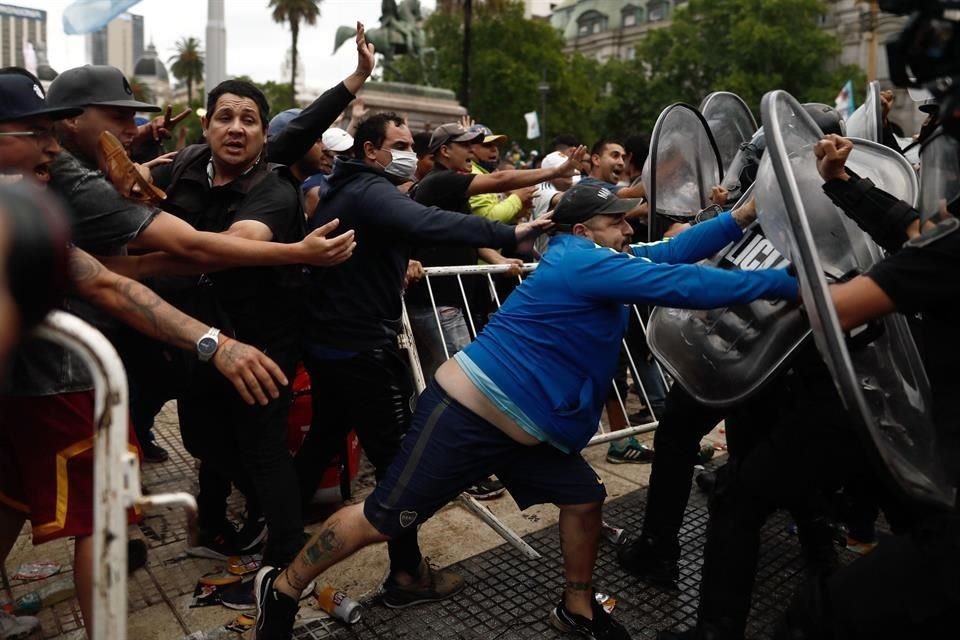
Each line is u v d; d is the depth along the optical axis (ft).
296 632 8.55
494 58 125.80
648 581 9.64
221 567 10.16
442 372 7.77
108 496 4.68
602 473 13.47
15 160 6.31
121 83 8.21
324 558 7.66
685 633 8.23
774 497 7.47
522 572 9.85
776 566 10.09
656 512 9.57
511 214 14.58
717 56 144.15
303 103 212.02
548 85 124.47
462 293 12.92
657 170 10.21
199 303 8.52
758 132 9.74
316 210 9.36
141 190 7.14
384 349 9.23
